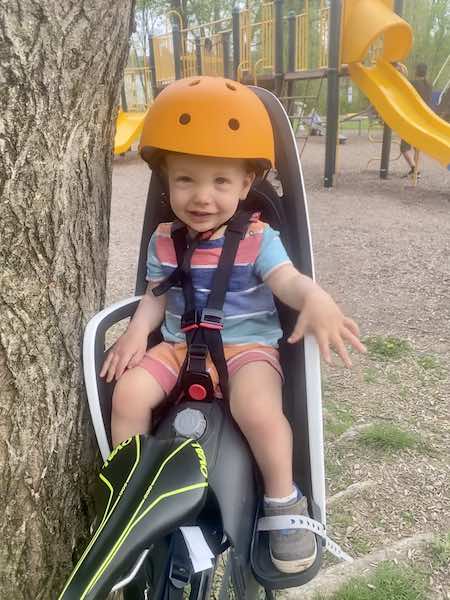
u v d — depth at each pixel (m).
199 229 1.62
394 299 4.95
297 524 1.44
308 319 1.48
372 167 12.19
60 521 1.59
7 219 1.30
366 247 6.40
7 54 1.22
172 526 1.15
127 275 5.57
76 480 1.61
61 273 1.45
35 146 1.30
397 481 2.77
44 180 1.34
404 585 2.17
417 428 3.17
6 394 1.40
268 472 1.49
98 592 1.05
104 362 1.57
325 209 8.25
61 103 1.33
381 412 3.33
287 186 1.81
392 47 9.16
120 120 12.70
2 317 1.35
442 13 26.30
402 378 3.70
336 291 5.15
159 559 1.34
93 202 1.53
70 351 1.52
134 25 1.58
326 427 3.18
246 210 1.94
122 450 1.31
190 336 1.61
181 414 1.43
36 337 1.42
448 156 8.18
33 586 1.56
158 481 1.20
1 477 1.43
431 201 8.70
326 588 2.18
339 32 8.93
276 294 1.65
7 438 1.42
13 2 1.20
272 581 1.45
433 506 2.61
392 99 8.98
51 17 1.25
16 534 1.49
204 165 1.53
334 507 2.60
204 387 1.55
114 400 1.57
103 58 1.39
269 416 1.51
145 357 1.66
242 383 1.56
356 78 9.30
